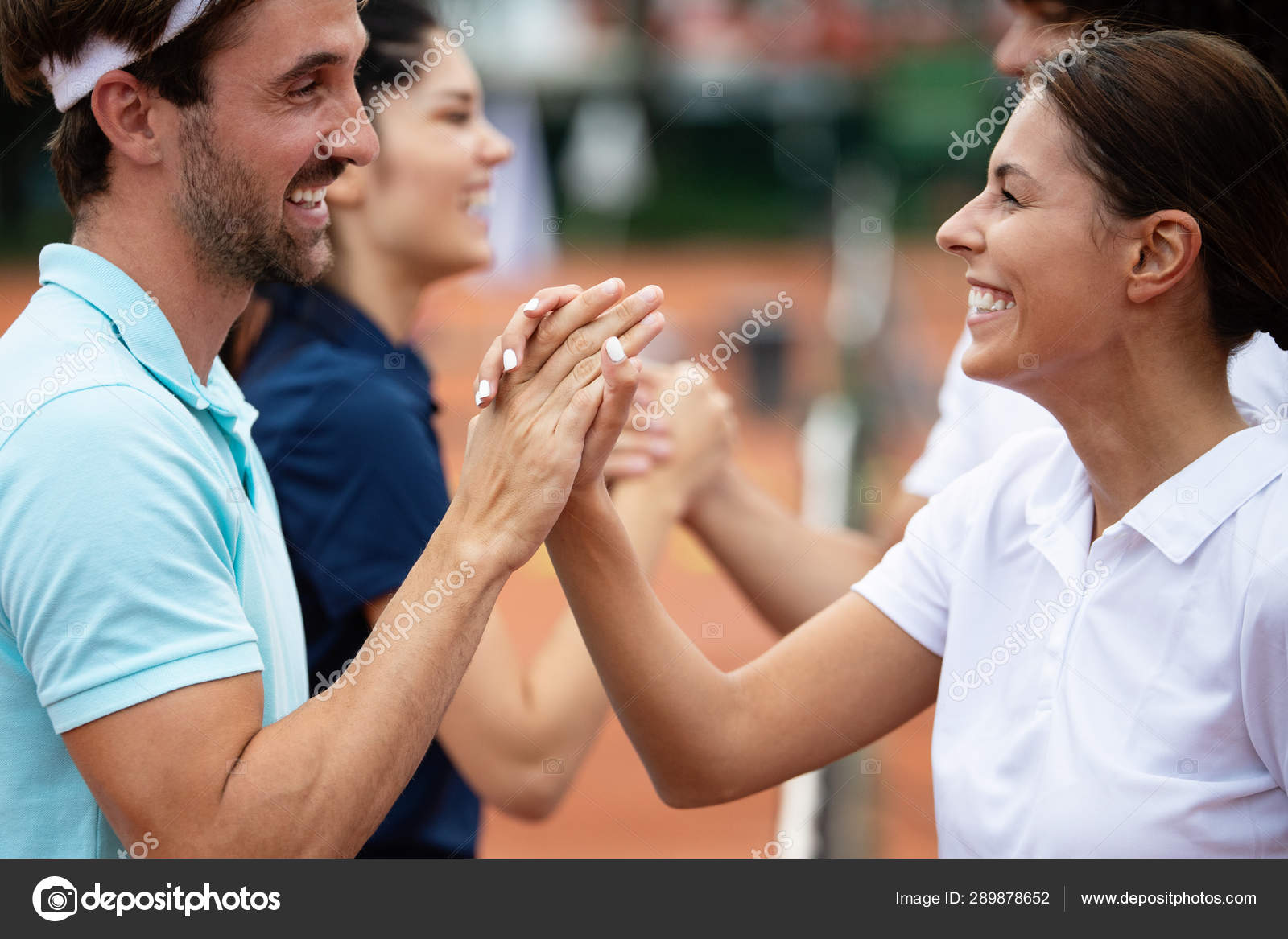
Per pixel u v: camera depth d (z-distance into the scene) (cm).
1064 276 333
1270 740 312
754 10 4891
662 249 4909
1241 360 408
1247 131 324
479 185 526
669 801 402
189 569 297
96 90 316
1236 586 314
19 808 308
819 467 1068
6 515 288
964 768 360
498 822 1010
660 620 381
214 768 292
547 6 4797
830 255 2117
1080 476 363
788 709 391
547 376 344
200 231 328
